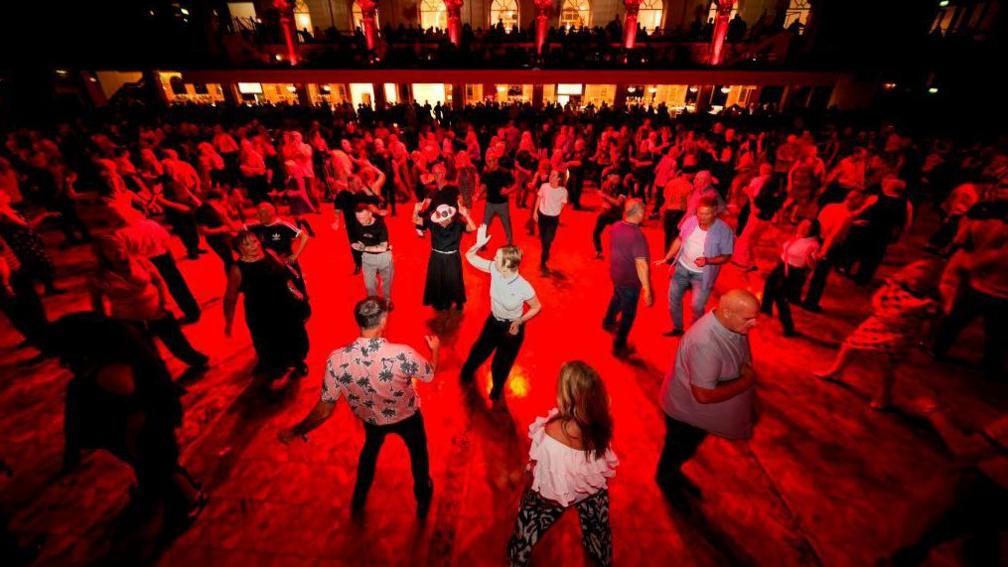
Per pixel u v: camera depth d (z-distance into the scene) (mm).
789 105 23062
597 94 27422
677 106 27031
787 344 5184
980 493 1935
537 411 4055
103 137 11898
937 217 10680
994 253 4348
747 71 18859
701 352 2494
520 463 3506
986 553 1959
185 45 21094
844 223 5328
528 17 26969
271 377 4219
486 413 4023
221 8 25422
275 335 3955
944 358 4953
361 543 2891
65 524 2971
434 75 19531
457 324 5500
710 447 3658
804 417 3996
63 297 6305
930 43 18031
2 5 18109
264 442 3674
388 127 16750
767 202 6754
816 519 3053
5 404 4148
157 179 9133
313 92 28328
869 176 9250
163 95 23047
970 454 2041
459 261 5379
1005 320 4410
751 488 3287
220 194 6035
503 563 2777
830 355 4957
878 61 18094
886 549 2436
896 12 19078
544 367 4680
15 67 18984
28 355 4910
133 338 2438
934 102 17984
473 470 3439
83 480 3305
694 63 19062
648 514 3088
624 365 4727
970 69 17141
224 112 20188
